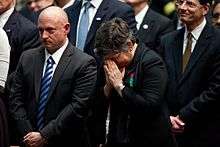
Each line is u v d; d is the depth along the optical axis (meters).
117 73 10.51
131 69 10.57
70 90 11.44
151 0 16.61
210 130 12.30
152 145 10.56
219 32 12.41
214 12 14.20
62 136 11.38
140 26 14.49
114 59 10.49
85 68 11.44
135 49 10.62
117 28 10.33
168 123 10.70
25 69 11.69
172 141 10.80
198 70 12.28
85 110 11.36
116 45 10.30
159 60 10.64
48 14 11.40
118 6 13.13
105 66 10.59
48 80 11.51
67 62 11.51
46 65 11.60
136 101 10.35
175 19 15.15
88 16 13.17
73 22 13.27
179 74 12.48
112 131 10.64
